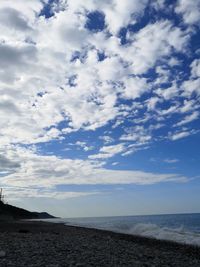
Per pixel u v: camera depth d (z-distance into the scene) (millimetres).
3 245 21594
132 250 21625
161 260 17219
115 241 28688
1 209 132500
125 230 49781
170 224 72000
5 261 14547
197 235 37875
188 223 75188
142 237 34969
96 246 23281
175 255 19594
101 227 62000
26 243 23344
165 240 31172
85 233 40250
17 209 173125
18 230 42750
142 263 15625
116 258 17078
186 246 25234
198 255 19891
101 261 15758
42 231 41625
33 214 193750
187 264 16125
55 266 13414
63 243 24312
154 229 49719
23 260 14984
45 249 19688
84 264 14555
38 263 14203
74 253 18406
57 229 48844
